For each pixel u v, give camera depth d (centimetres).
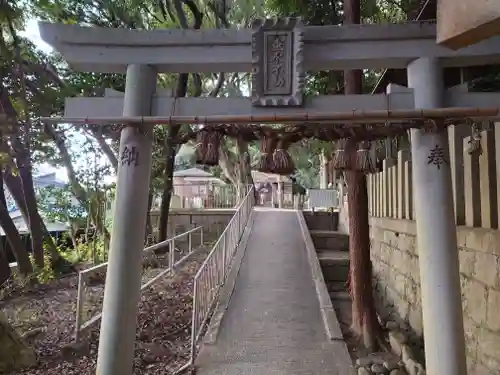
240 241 1008
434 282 260
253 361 428
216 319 546
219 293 647
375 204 895
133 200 282
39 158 841
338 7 666
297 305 604
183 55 283
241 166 1678
